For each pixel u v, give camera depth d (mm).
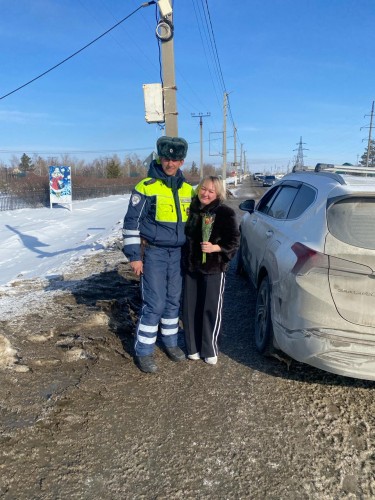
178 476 2307
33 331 3879
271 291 3424
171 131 7199
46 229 13625
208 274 3316
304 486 2268
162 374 3359
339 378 3387
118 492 2189
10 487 2191
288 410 2938
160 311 3336
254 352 3812
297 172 4875
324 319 2789
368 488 2273
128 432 2648
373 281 2713
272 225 4211
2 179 29547
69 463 2371
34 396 2955
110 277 5695
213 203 3262
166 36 6863
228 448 2533
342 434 2705
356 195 2902
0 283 6570
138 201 3107
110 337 3836
